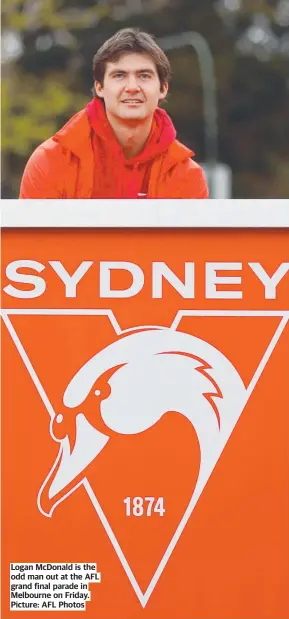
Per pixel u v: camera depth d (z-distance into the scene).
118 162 5.34
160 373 4.30
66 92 36.28
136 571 4.32
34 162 5.30
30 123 35.06
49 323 4.30
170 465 4.29
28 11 37.47
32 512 4.32
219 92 54.75
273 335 4.30
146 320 4.30
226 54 54.97
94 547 4.32
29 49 47.88
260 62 55.06
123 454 4.29
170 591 4.32
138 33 5.30
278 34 56.19
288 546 4.30
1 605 4.35
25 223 4.27
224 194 28.34
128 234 4.30
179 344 4.29
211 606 4.32
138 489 4.30
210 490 4.30
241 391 4.30
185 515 4.30
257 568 4.31
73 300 4.30
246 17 55.19
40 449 4.30
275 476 4.29
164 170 5.36
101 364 4.30
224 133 55.31
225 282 4.30
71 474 4.30
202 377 4.30
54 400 4.30
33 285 4.30
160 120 5.38
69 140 5.28
